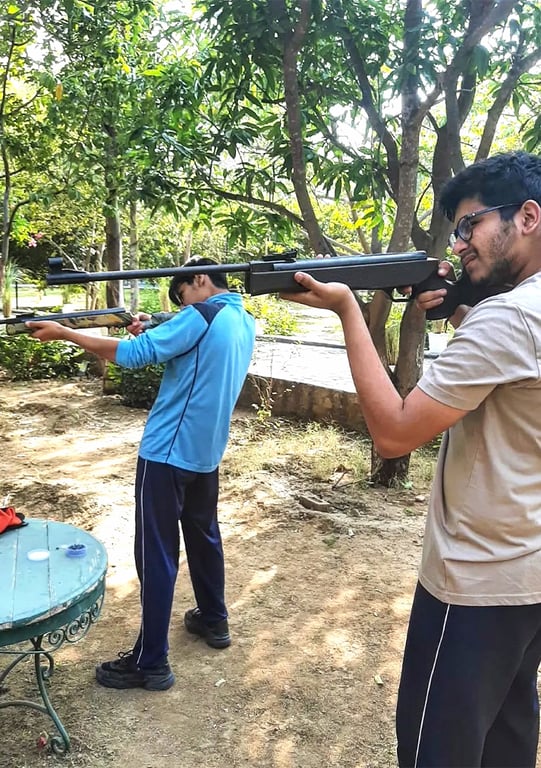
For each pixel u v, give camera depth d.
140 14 6.94
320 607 3.29
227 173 5.16
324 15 4.17
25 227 12.57
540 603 1.41
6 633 1.94
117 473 5.32
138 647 2.63
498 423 1.37
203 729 2.41
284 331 11.91
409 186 4.32
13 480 5.07
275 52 4.18
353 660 2.85
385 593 3.43
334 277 1.55
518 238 1.38
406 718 1.52
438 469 1.53
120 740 2.33
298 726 2.44
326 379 7.58
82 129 7.66
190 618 3.03
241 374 2.72
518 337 1.28
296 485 5.09
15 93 9.88
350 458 5.54
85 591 2.14
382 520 4.43
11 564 2.30
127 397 7.66
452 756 1.44
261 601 3.35
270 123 4.72
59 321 2.40
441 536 1.47
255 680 2.70
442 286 1.66
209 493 2.75
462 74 4.41
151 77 5.39
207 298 2.74
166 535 2.57
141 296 15.41
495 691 1.45
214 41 4.47
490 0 3.98
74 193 8.12
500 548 1.39
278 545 4.02
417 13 4.11
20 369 9.05
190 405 2.55
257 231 5.02
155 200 4.85
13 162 10.17
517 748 1.67
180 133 4.77
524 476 1.37
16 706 2.41
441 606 1.45
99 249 14.33
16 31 8.15
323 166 5.01
